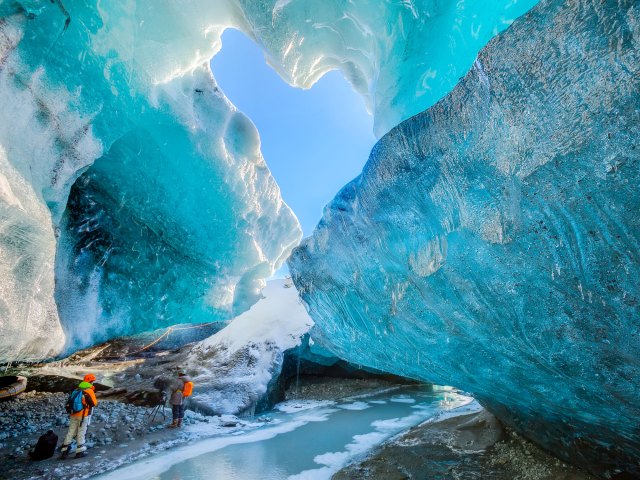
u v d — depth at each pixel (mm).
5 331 3221
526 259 2518
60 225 4859
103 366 12445
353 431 7637
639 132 1757
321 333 7020
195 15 5434
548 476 4090
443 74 4512
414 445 5797
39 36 3768
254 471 5305
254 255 8078
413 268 3691
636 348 2107
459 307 3309
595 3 1832
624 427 2832
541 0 2086
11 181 3271
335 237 5012
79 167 4520
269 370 11484
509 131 2395
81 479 4969
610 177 1916
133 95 5113
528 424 4703
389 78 5035
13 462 5430
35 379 9883
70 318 4816
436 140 3031
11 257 3232
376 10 4816
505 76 2326
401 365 5312
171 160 6090
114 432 7012
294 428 8109
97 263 5332
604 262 2086
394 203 3693
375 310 4824
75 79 4234
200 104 6371
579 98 1967
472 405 8703
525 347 2908
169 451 6355
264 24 5137
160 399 9477
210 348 13305
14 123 3492
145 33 5066
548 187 2215
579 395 2885
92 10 4316
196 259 6949
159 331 14234
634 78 1727
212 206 6855
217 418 8844
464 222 2951
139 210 5930
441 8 4082
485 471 4516
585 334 2379
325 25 5602
